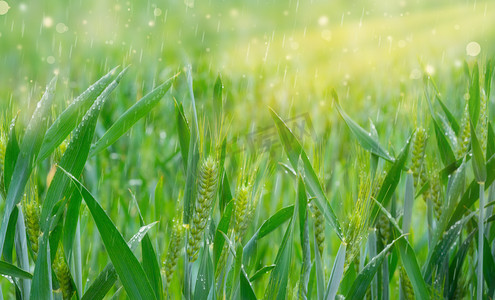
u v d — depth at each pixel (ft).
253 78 12.26
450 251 5.74
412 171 5.67
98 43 16.43
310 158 5.46
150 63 13.50
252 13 22.71
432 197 5.67
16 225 5.12
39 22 18.93
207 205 5.04
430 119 5.74
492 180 5.48
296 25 21.36
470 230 5.74
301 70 13.96
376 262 5.24
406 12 20.89
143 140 8.98
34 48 15.17
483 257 5.59
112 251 4.96
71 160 5.04
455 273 5.66
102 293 5.11
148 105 5.14
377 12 21.66
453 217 5.59
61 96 5.68
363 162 5.46
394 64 12.25
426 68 5.86
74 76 11.88
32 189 5.13
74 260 5.31
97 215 4.93
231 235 5.13
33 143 4.98
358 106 11.04
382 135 8.37
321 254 5.32
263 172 5.43
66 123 5.05
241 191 5.14
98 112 5.04
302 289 5.32
